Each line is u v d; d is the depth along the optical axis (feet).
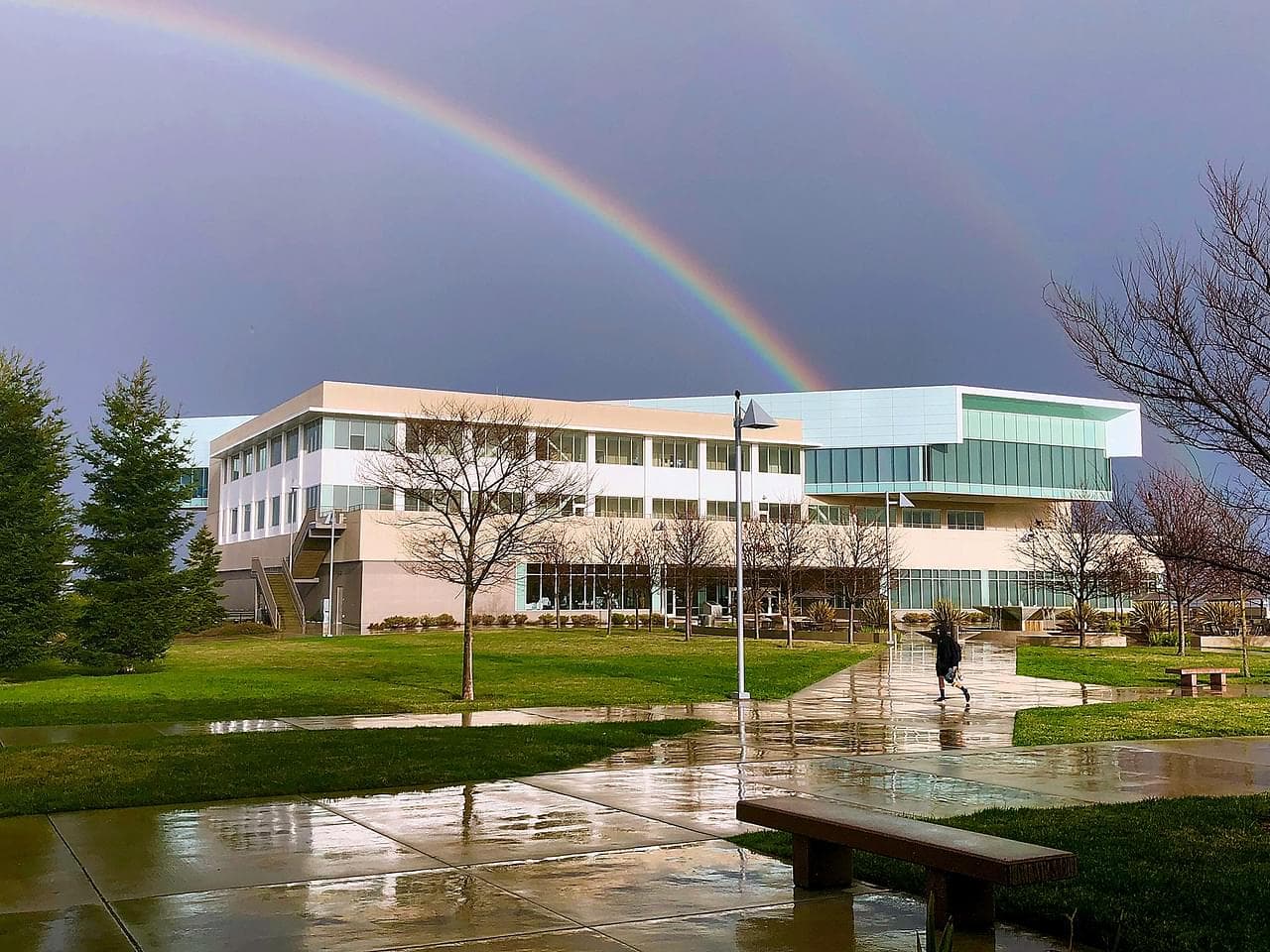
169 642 110.32
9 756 44.42
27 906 22.98
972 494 281.13
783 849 28.14
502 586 214.69
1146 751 47.83
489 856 27.76
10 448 109.70
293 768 41.04
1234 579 76.07
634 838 29.91
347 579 206.39
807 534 216.13
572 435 239.91
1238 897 23.34
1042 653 138.21
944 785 38.58
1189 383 32.42
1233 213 34.30
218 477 291.17
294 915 22.35
